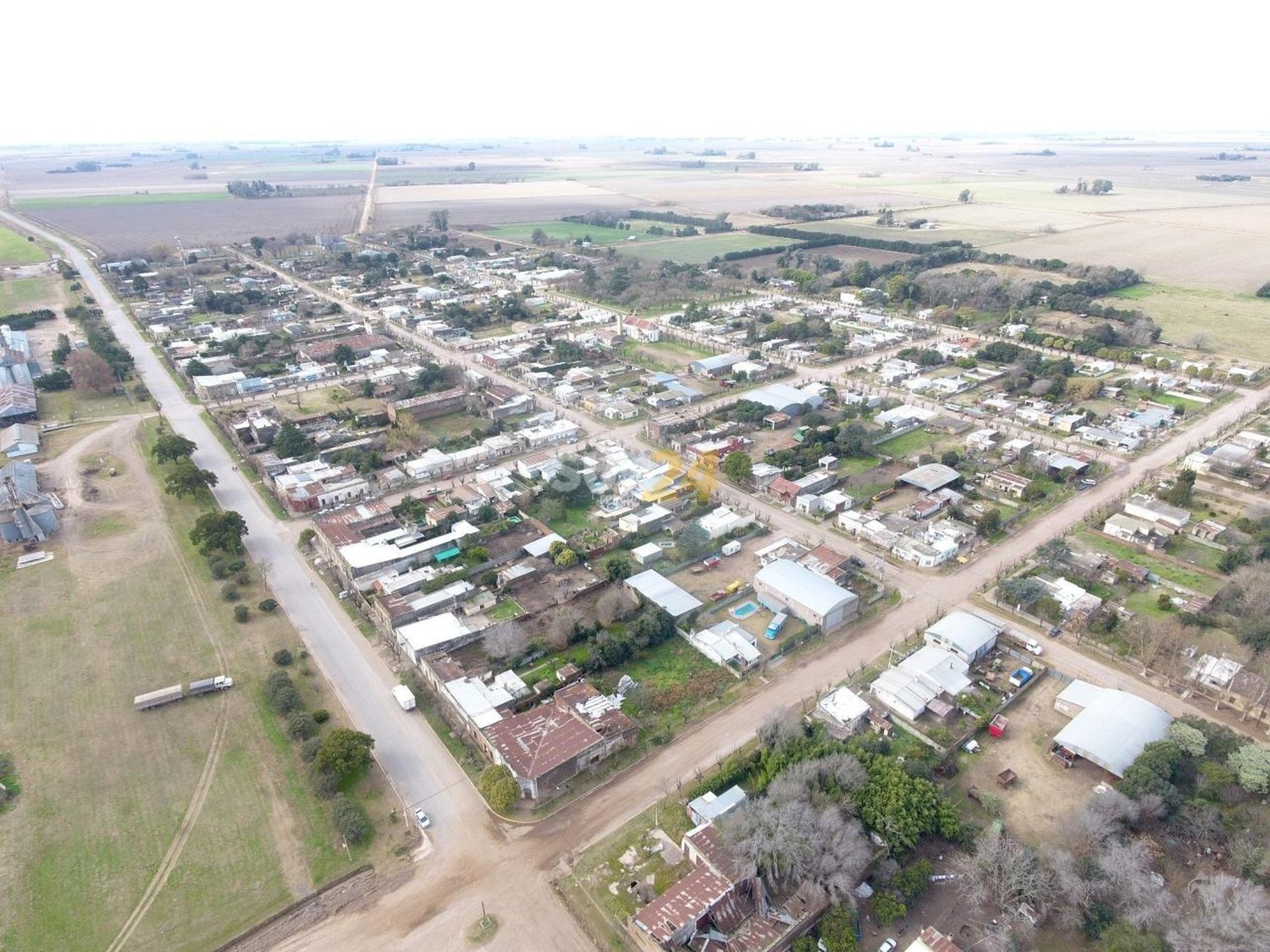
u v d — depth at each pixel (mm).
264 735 91562
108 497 147000
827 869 70688
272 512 143250
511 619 111125
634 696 98000
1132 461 157250
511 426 177125
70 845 76875
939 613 113500
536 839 78750
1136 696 94500
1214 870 73625
